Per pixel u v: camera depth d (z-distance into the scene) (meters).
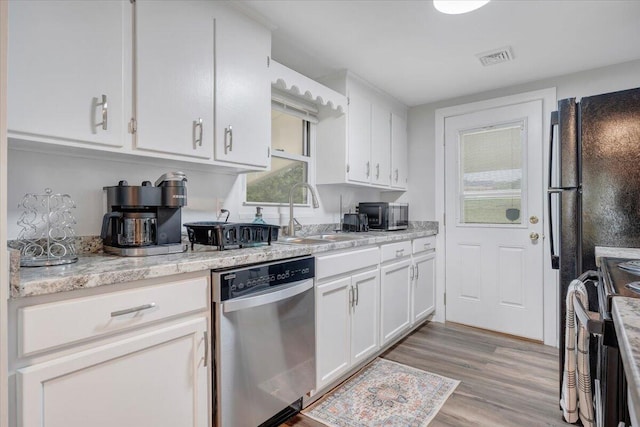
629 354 0.47
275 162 2.55
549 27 2.01
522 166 2.90
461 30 2.04
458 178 3.22
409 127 3.52
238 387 1.43
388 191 3.59
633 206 1.68
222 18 1.73
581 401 1.61
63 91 1.22
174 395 1.24
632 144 1.68
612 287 0.94
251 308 1.49
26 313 0.92
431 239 3.24
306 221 2.76
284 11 1.86
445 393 2.02
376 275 2.39
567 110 1.88
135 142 1.42
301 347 1.76
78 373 1.01
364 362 2.36
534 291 2.83
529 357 2.51
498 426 1.72
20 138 1.14
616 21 1.94
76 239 1.52
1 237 0.82
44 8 1.18
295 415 1.82
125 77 1.39
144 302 1.16
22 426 0.91
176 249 1.55
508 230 2.96
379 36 2.12
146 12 1.44
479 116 3.11
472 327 3.13
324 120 2.77
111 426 1.08
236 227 1.69
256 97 1.91
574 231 1.84
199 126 1.63
